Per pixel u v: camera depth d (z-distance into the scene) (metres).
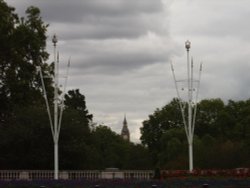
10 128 66.25
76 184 41.44
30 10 81.06
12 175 57.06
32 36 79.12
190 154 60.41
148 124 129.75
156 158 125.69
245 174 50.25
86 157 68.38
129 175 58.22
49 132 66.50
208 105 126.06
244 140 103.06
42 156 65.56
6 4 78.38
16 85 76.56
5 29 76.44
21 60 77.69
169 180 45.72
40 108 71.06
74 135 68.44
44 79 79.94
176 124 127.25
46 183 41.66
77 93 125.88
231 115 120.62
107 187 40.03
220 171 51.81
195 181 44.97
